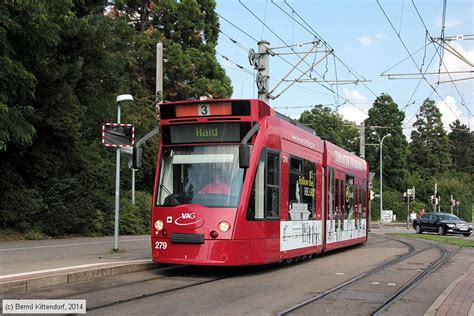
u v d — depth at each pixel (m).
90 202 22.27
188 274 12.65
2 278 9.91
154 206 12.50
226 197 11.96
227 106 12.44
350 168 21.02
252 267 14.25
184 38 38.84
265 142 12.73
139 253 15.09
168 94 36.12
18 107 16.80
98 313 8.07
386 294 10.41
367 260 17.08
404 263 16.39
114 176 25.89
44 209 20.33
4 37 15.65
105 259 13.40
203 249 11.70
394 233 37.50
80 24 19.97
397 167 82.50
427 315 8.11
